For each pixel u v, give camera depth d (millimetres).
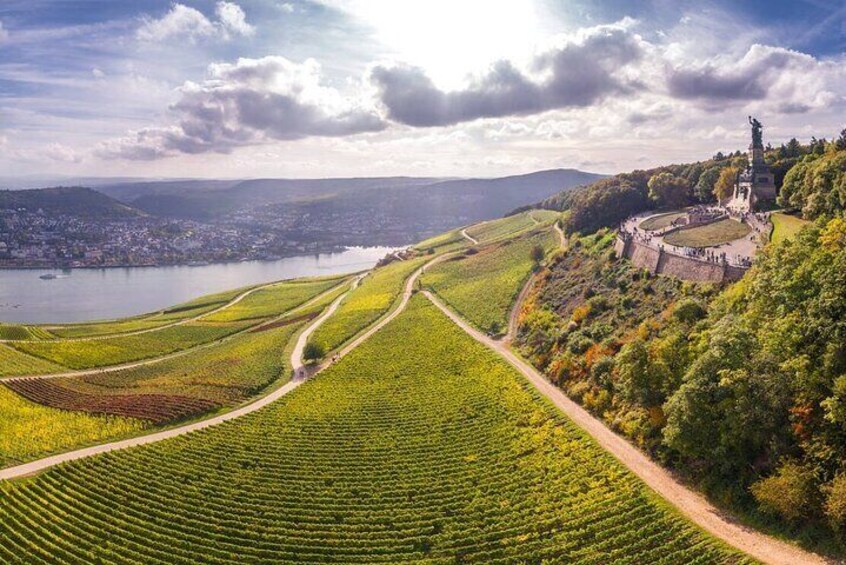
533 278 185625
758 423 66250
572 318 131250
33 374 159125
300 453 97188
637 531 66500
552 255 192750
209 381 143000
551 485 79812
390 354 149750
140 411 122438
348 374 138250
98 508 82875
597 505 72625
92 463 95312
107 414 121625
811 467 61781
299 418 112562
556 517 72375
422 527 75688
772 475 63719
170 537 75750
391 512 78938
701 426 70688
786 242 87938
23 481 92312
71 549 73625
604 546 66062
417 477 87312
